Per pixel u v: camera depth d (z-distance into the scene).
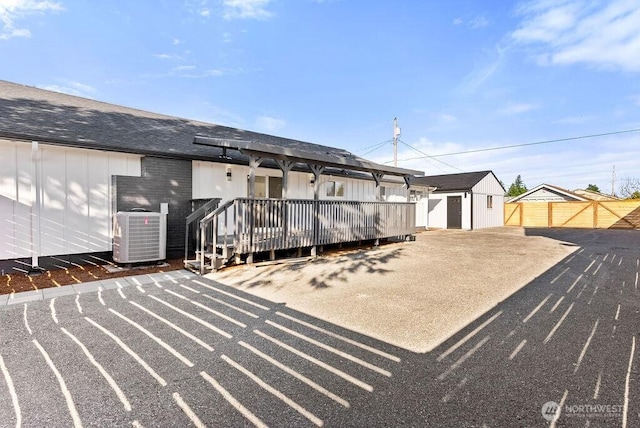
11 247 6.08
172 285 5.39
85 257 6.89
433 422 2.09
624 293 4.96
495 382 2.55
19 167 6.14
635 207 18.28
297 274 6.27
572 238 13.12
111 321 3.81
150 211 7.66
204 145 8.38
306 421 2.11
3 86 8.73
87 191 6.89
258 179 9.92
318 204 8.11
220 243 7.23
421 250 9.50
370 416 2.15
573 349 3.11
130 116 9.70
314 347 3.18
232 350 3.11
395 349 3.14
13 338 3.32
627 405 2.25
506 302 4.56
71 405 2.26
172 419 2.13
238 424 2.08
